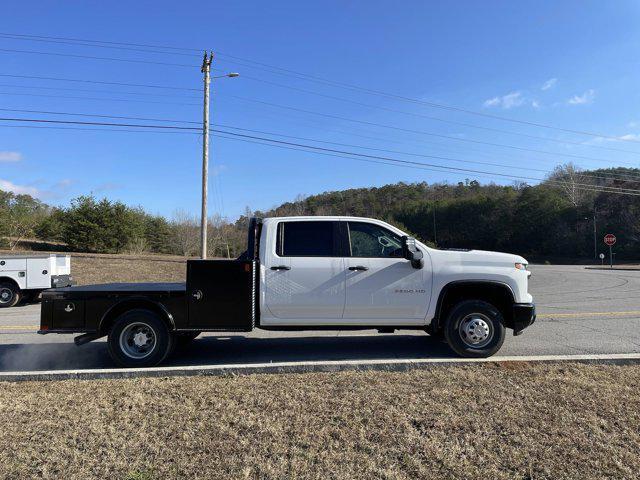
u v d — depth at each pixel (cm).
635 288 1878
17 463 342
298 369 554
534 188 7988
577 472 320
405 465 332
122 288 650
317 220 655
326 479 316
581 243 6812
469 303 630
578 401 437
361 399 450
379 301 630
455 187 10144
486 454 344
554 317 1024
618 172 6944
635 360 568
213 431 388
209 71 2467
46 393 488
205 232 2433
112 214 3859
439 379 507
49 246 3834
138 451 357
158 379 535
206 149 2448
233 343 771
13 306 1496
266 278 634
